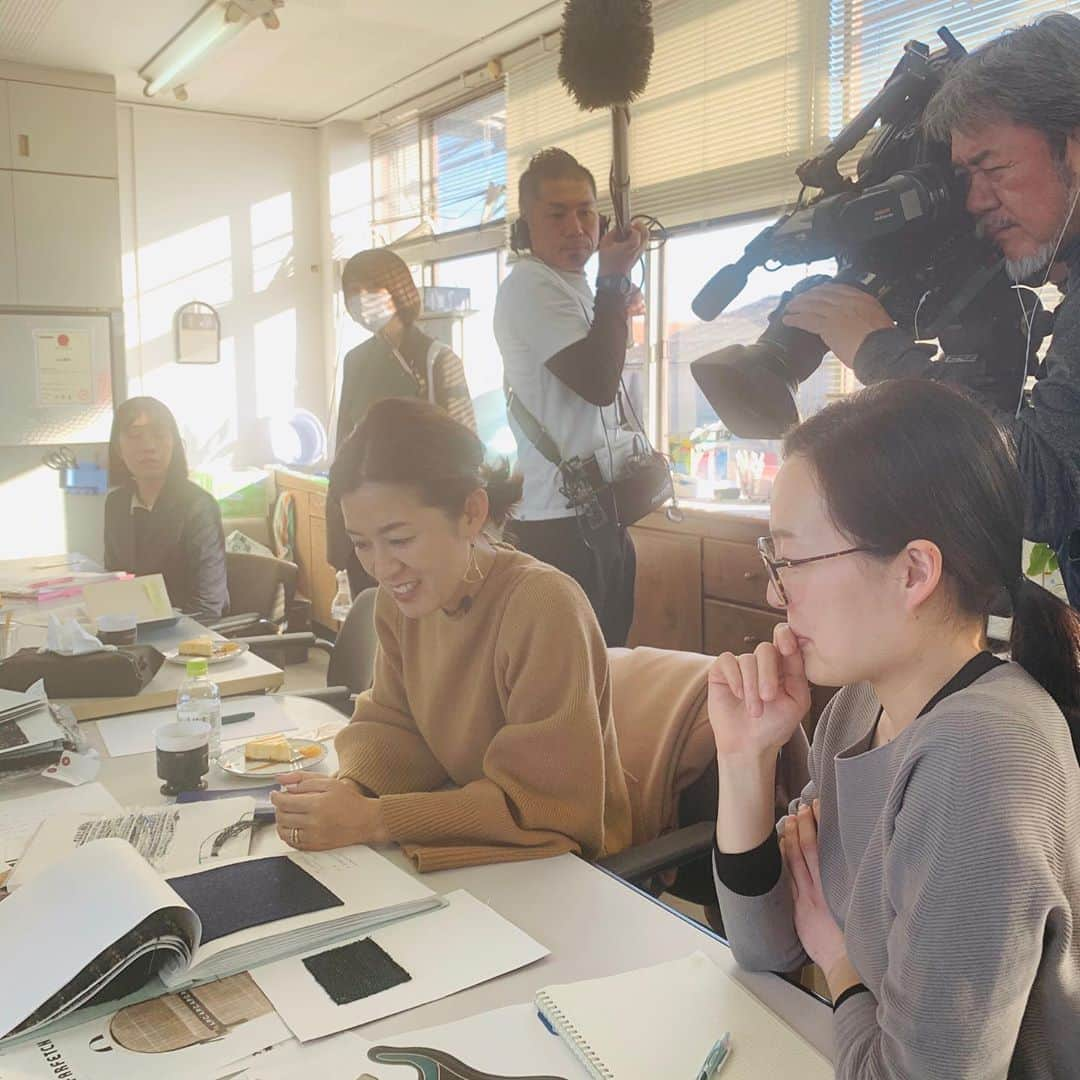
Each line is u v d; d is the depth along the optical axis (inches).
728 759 39.2
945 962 27.2
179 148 216.4
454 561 52.7
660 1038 34.2
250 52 181.6
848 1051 30.8
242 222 224.2
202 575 122.5
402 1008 36.4
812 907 38.5
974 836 27.2
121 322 195.2
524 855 49.3
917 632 31.3
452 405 126.2
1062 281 51.6
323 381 236.7
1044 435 47.2
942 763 28.5
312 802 49.0
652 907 44.6
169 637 97.2
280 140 226.7
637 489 96.8
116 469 127.4
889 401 31.2
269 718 74.4
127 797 58.5
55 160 186.5
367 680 89.5
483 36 173.6
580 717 51.5
